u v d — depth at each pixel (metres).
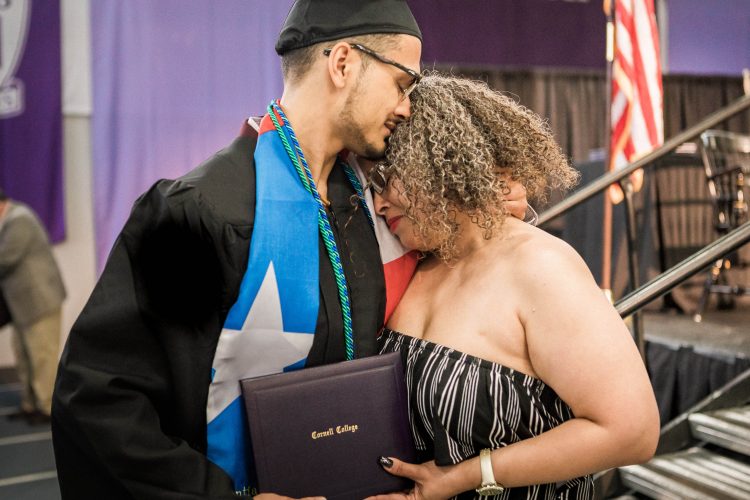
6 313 4.29
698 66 7.57
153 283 1.00
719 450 2.15
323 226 1.10
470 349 1.09
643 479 2.00
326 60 1.08
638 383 0.98
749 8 7.63
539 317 1.04
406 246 1.22
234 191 1.05
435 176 1.07
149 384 1.00
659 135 3.16
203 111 5.95
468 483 1.04
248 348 1.04
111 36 5.81
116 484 1.02
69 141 5.90
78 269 6.01
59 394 0.99
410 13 1.11
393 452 1.06
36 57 5.66
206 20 5.93
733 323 3.21
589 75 7.00
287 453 1.00
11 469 3.57
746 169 3.54
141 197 1.04
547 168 1.18
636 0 3.14
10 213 4.26
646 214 3.52
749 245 3.60
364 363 1.07
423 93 1.12
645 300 1.61
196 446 1.04
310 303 1.06
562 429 1.01
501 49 6.75
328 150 1.12
